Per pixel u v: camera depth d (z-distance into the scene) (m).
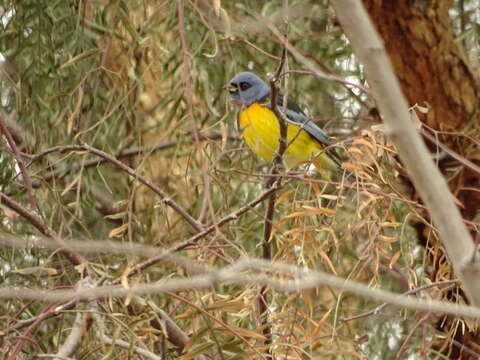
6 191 11.20
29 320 7.74
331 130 12.62
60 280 10.00
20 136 11.35
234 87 11.00
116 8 10.26
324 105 12.66
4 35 11.16
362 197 8.97
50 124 10.88
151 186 8.48
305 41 12.30
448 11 11.11
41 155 8.91
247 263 5.83
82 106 10.59
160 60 10.84
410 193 10.57
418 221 10.88
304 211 7.83
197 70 10.62
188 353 7.52
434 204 4.98
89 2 11.26
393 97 4.93
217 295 7.82
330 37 12.40
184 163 11.95
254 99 11.95
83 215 11.55
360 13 4.93
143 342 8.25
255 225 10.17
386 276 11.25
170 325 8.59
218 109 11.73
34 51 10.97
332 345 8.42
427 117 11.04
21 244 7.44
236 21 11.59
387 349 11.15
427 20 10.94
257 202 8.09
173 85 10.74
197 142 8.20
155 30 10.72
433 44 10.95
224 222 8.06
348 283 5.40
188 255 10.04
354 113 12.71
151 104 12.14
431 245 10.24
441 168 11.08
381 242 8.62
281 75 8.18
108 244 7.07
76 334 7.87
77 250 7.27
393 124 4.95
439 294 8.05
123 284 7.09
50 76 10.92
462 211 11.16
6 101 11.66
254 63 12.06
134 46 10.96
